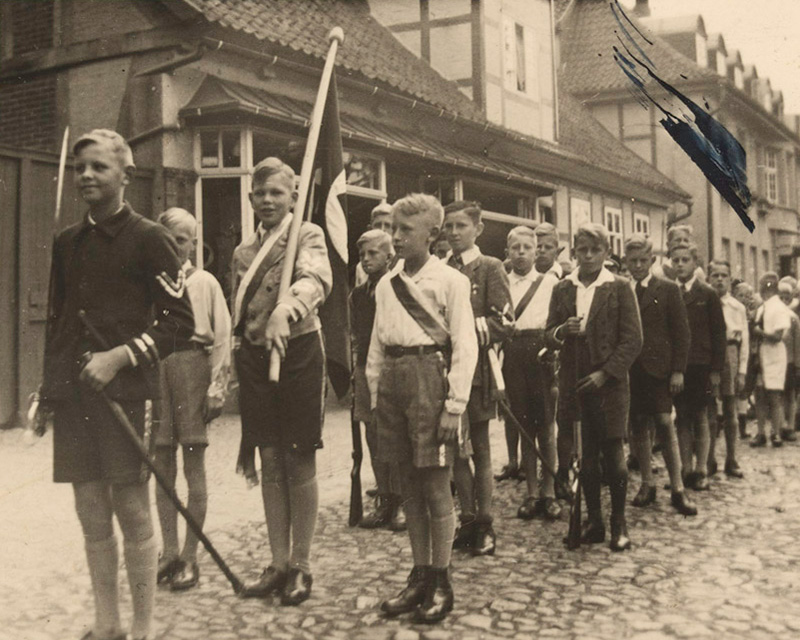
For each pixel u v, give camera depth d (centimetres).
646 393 578
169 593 384
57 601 372
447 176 1398
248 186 998
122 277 309
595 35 2534
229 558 441
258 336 383
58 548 453
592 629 344
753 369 902
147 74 986
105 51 1023
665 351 579
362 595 386
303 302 360
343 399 436
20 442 750
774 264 2842
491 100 1605
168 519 397
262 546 463
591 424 486
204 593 385
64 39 1058
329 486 630
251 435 387
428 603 355
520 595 388
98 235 311
